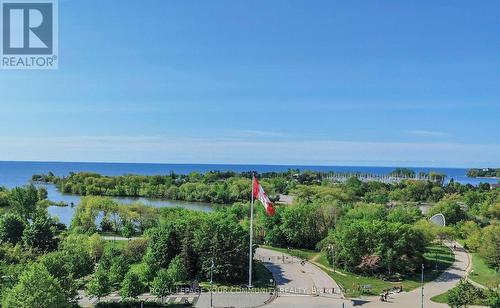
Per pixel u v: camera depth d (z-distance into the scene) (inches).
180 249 4997.5
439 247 6801.2
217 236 4940.9
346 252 5487.2
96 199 7460.6
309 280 5034.5
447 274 5413.4
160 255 4972.9
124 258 4864.7
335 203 7731.3
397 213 7308.1
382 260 5369.1
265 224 7003.0
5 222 5915.4
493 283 4803.2
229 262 4881.9
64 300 3235.7
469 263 5920.3
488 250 5723.4
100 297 4089.6
